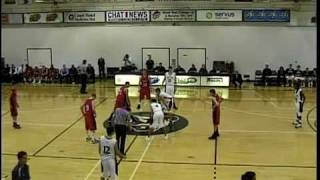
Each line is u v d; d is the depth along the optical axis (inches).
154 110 508.4
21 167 264.2
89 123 502.9
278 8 1067.3
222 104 763.4
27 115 667.4
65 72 1080.2
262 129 564.4
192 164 411.8
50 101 799.1
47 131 558.6
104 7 1119.6
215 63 1084.5
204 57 1104.2
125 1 1109.1
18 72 1095.0
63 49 1155.9
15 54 1178.0
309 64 1077.8
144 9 1104.2
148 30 1113.4
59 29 1150.3
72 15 1135.6
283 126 582.6
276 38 1079.0
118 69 1125.1
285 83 1020.5
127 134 533.6
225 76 990.4
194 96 850.8
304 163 414.3
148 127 547.2
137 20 1110.4
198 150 463.2
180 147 475.8
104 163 336.2
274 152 454.0
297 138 515.2
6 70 1087.0
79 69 1071.0
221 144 488.1
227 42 1092.5
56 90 950.4
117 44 1131.3
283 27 1074.1
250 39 1086.4
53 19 1146.0
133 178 369.7
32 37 1165.1
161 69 1031.0
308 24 1063.6
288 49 1079.6
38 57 1170.0
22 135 537.3
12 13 1162.6
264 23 1077.1
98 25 1131.9
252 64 1093.8
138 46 1123.3
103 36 1134.4
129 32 1122.0
